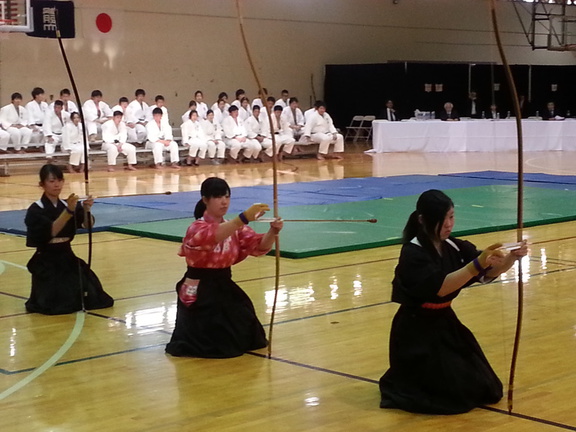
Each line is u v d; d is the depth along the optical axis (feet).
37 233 23.04
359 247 32.17
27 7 48.08
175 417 15.24
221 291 19.17
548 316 22.15
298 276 27.48
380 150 82.33
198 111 75.56
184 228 37.01
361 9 94.27
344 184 54.54
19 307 24.14
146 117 73.00
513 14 104.27
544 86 96.89
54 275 23.48
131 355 19.29
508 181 54.80
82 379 17.61
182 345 19.11
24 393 16.78
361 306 23.50
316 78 92.07
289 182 56.90
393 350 15.71
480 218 38.22
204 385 17.03
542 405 15.53
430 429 14.44
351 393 16.42
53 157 68.23
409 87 89.45
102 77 75.92
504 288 25.39
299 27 89.76
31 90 71.97
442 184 53.52
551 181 54.39
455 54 101.81
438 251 15.30
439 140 83.25
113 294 25.52
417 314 15.37
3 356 19.39
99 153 67.41
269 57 87.76
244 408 15.66
